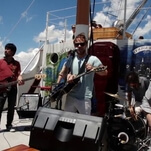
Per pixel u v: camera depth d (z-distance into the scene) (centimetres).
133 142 366
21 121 555
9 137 435
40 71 798
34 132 250
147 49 577
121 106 403
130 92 419
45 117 251
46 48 783
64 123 249
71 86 302
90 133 226
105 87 534
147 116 257
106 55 548
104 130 233
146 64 573
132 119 380
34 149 233
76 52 316
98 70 291
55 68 747
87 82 304
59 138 239
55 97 320
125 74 590
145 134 371
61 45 738
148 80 548
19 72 461
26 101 486
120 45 605
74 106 308
